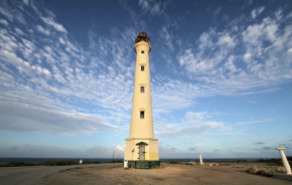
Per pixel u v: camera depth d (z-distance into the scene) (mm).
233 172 25328
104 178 18078
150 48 37469
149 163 27141
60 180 16000
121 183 15578
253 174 23828
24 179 15859
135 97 32281
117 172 23062
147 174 21734
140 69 34188
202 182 17188
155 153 29016
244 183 16781
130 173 22250
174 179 18641
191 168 29953
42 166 35062
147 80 33562
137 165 27125
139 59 35156
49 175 19000
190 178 19516
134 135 29312
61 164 44312
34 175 18781
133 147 28297
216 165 44438
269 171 22531
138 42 36406
